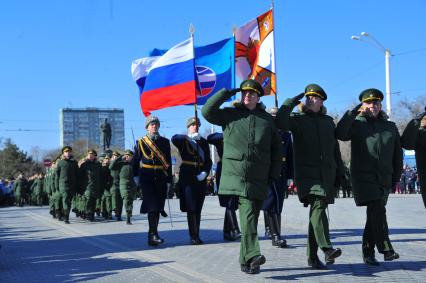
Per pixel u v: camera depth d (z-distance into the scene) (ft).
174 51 40.14
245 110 23.61
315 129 23.62
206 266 25.84
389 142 24.25
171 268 25.63
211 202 88.22
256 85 23.44
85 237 39.65
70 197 53.21
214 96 22.98
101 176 55.11
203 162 33.71
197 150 33.63
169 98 40.34
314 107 24.11
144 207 33.68
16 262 29.09
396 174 24.90
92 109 426.10
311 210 23.67
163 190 34.06
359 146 24.29
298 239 34.32
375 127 24.36
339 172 24.66
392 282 21.34
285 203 75.31
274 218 31.22
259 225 43.37
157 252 30.76
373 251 24.89
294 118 23.93
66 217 53.11
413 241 31.76
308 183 23.36
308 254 24.29
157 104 40.83
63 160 53.26
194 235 33.55
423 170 26.61
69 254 31.27
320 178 23.40
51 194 61.46
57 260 29.27
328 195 23.40
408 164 129.70
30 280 23.93
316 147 23.50
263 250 29.96
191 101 39.70
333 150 24.12
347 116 24.07
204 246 32.63
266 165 23.22
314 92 23.93
